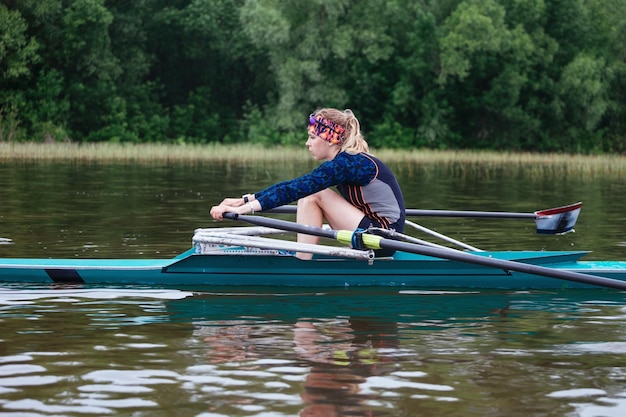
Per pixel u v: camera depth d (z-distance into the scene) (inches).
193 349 181.3
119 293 245.0
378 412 142.9
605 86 1727.4
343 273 261.1
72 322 206.1
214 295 244.5
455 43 1582.2
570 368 169.8
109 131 1571.1
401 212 262.5
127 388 153.9
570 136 1739.7
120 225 398.3
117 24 1679.4
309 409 143.7
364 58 1676.9
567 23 1728.6
